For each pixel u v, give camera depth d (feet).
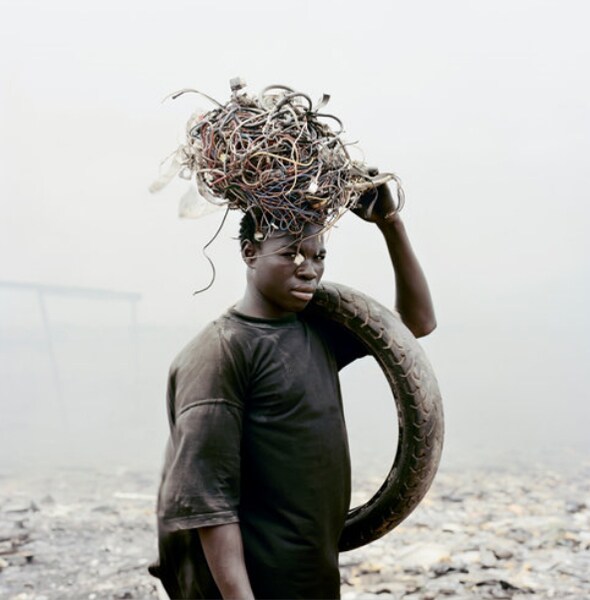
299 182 7.61
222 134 7.68
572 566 16.12
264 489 8.10
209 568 8.12
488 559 16.51
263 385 8.04
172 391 8.30
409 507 9.14
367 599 14.76
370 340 8.63
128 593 14.83
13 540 17.51
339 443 8.27
